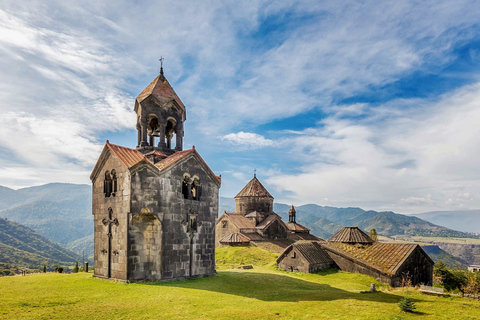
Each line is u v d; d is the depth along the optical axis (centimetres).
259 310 1819
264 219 6781
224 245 5838
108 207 2877
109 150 2931
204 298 2117
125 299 2017
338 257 3953
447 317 1691
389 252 3722
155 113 3269
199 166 3195
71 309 1761
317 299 2186
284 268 4044
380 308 1886
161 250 2733
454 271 6562
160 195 2767
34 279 2775
